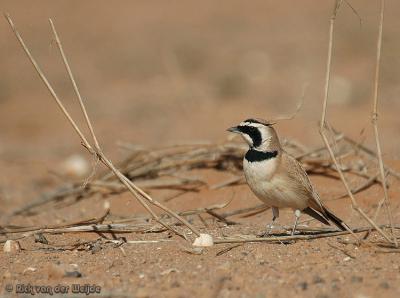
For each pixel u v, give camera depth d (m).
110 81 42.00
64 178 24.11
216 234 16.38
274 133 15.92
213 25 52.75
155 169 21.62
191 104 36.38
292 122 30.95
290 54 43.75
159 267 14.16
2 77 41.69
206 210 17.95
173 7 59.50
